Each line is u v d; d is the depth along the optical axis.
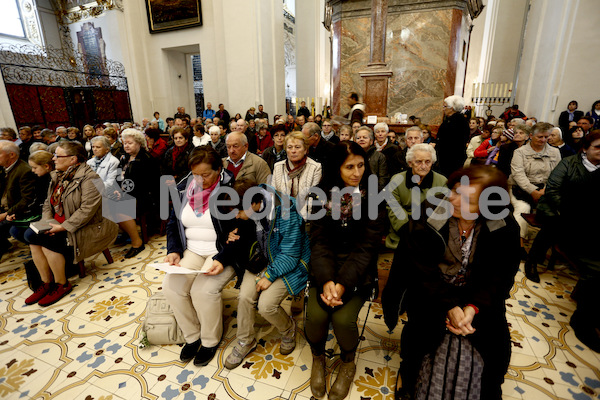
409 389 1.59
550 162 3.33
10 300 2.73
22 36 14.48
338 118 4.98
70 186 2.73
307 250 2.06
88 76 13.24
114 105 12.20
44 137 5.59
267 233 1.96
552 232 2.63
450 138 3.55
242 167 3.03
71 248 2.88
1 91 8.69
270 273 1.89
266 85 11.42
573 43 7.26
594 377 1.84
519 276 2.96
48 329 2.35
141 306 2.62
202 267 2.11
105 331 2.32
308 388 1.81
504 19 12.38
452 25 8.77
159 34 12.19
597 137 2.25
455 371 1.37
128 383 1.87
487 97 11.52
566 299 2.60
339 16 9.57
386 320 1.81
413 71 9.34
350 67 9.71
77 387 1.84
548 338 2.15
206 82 12.01
